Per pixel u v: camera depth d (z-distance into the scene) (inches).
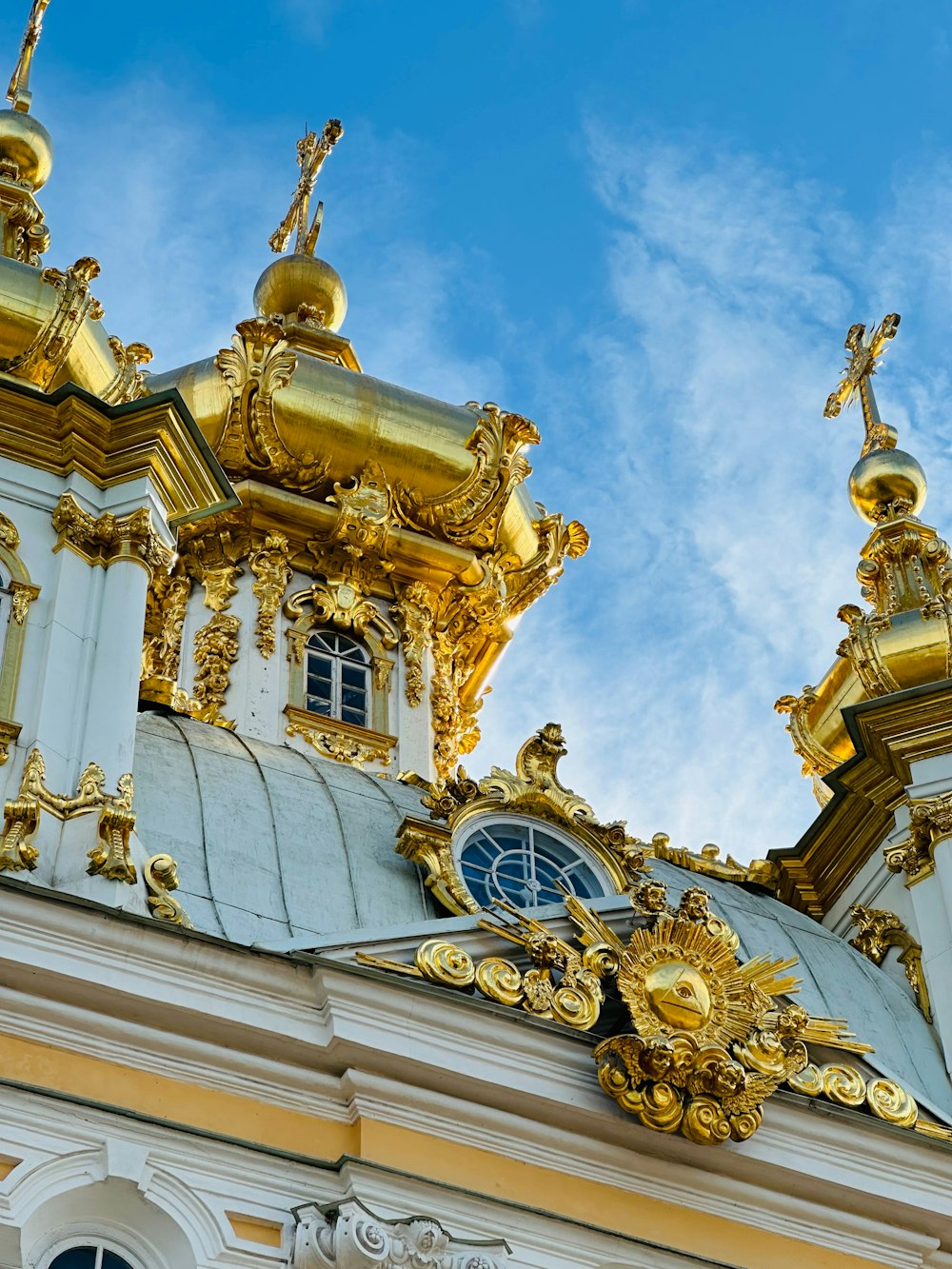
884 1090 1333.7
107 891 1234.6
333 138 2039.9
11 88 1768.0
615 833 1454.2
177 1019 1202.0
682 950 1314.0
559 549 1859.0
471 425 1814.7
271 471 1770.4
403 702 1727.4
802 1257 1274.6
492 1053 1250.0
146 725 1464.1
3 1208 1122.0
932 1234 1305.4
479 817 1439.5
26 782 1270.9
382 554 1779.0
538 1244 1207.6
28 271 1534.2
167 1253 1154.0
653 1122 1256.2
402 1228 1164.5
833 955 1524.4
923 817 1549.0
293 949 1237.1
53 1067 1177.4
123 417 1469.0
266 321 1776.6
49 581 1395.2
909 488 1763.0
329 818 1423.5
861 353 1855.3
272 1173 1183.6
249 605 1728.6
